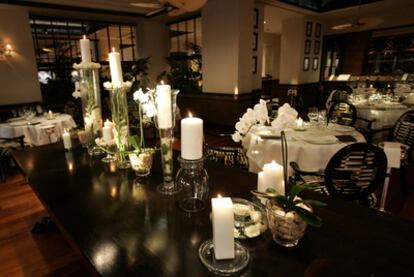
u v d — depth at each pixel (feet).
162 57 25.31
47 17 19.80
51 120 12.46
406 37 22.97
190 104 21.83
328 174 5.63
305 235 2.99
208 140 16.55
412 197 9.01
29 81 18.21
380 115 13.37
